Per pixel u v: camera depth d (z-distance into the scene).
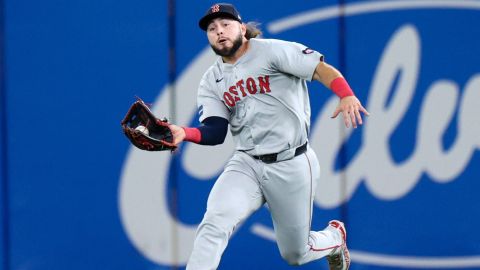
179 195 22.00
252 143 15.49
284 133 15.28
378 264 22.45
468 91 22.61
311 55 14.78
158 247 21.97
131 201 21.84
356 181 22.34
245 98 15.25
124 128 14.04
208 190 22.03
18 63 21.55
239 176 15.44
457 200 22.59
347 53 22.28
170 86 21.86
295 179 15.55
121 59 21.72
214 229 14.73
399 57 22.41
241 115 15.39
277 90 15.16
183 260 22.02
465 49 22.59
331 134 22.25
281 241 16.45
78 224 21.70
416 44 22.45
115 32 21.70
